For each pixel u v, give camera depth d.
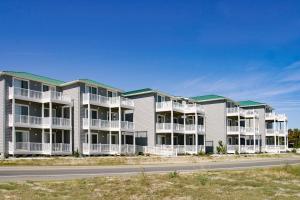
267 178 27.66
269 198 18.88
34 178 24.62
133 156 52.41
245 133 79.69
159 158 48.59
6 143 44.03
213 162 47.25
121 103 55.94
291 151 91.81
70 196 18.02
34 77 49.16
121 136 57.81
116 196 18.48
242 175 29.20
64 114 52.44
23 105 46.91
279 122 96.50
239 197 18.81
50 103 47.75
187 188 21.45
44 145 46.50
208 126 78.06
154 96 63.78
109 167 35.31
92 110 54.53
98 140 54.81
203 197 18.66
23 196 17.28
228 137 78.75
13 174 26.61
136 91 65.94
